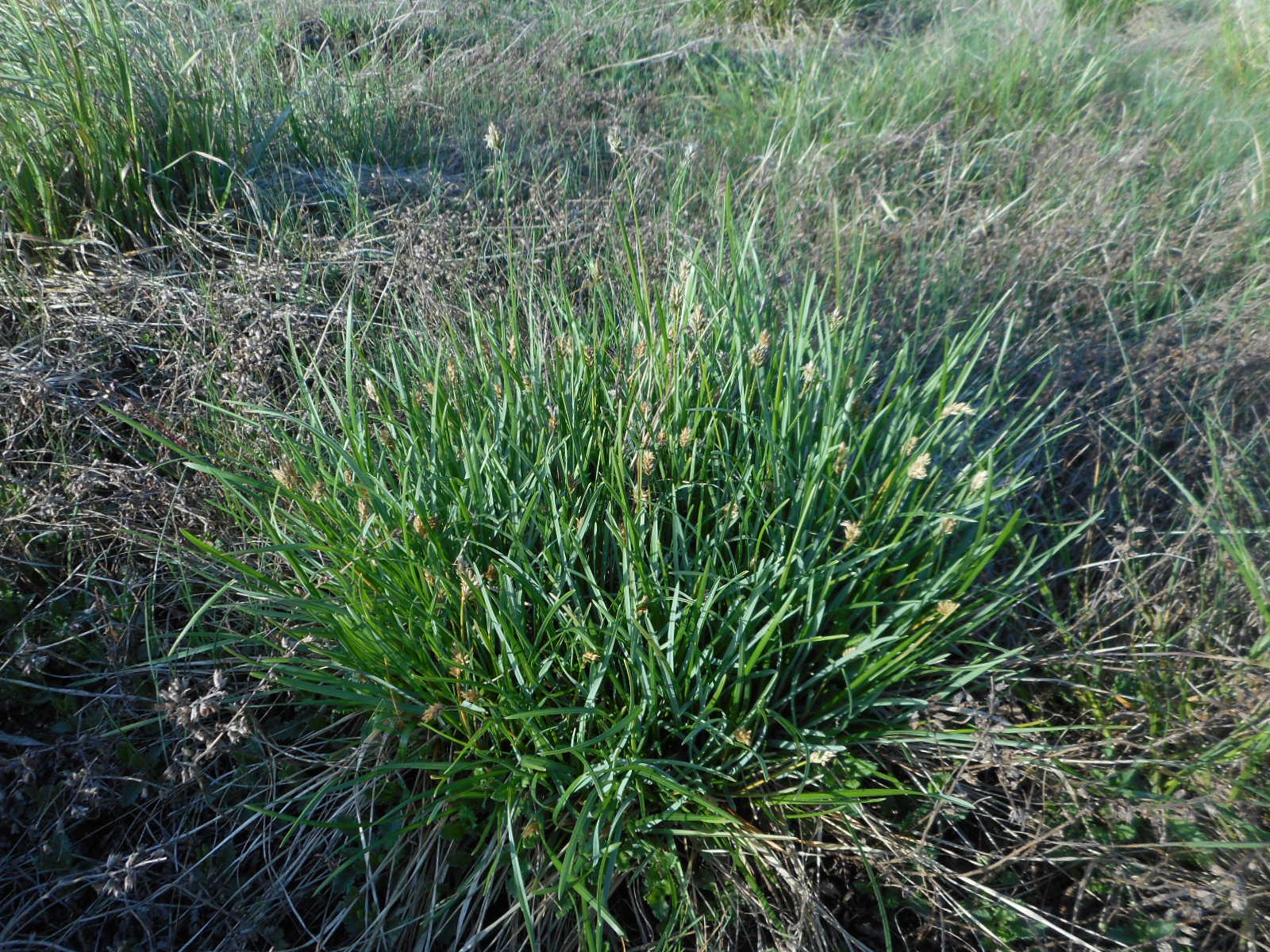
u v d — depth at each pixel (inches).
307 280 135.3
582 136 188.7
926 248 147.8
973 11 258.8
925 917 81.9
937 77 217.2
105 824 86.8
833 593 89.6
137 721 91.0
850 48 251.4
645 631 79.4
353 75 194.9
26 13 132.0
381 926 79.7
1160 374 118.6
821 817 83.9
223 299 125.5
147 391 120.0
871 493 91.4
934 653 91.0
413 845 85.5
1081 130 197.0
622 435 90.3
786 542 88.6
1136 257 144.6
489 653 84.7
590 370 99.6
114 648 91.5
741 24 270.8
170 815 85.8
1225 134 193.2
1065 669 95.0
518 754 79.4
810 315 114.3
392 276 132.4
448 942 82.7
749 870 81.0
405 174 172.6
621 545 81.3
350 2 237.5
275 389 122.1
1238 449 108.6
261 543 99.0
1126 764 86.8
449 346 107.7
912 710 88.0
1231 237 153.6
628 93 217.0
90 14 137.5
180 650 95.3
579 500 91.1
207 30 188.1
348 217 152.3
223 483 97.1
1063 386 122.4
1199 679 92.8
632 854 82.4
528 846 80.6
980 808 87.6
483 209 147.6
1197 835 82.3
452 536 86.3
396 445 95.9
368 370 103.7
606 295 126.2
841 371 97.9
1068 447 119.4
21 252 126.1
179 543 99.5
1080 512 111.6
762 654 81.6
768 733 87.0
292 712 93.7
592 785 80.2
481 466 91.3
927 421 102.4
